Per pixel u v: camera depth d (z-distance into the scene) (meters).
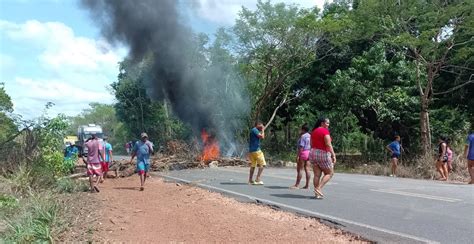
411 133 26.73
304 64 27.78
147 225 7.59
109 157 15.57
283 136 33.75
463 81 25.70
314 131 10.16
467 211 8.48
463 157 19.11
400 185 13.02
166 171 18.69
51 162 13.22
